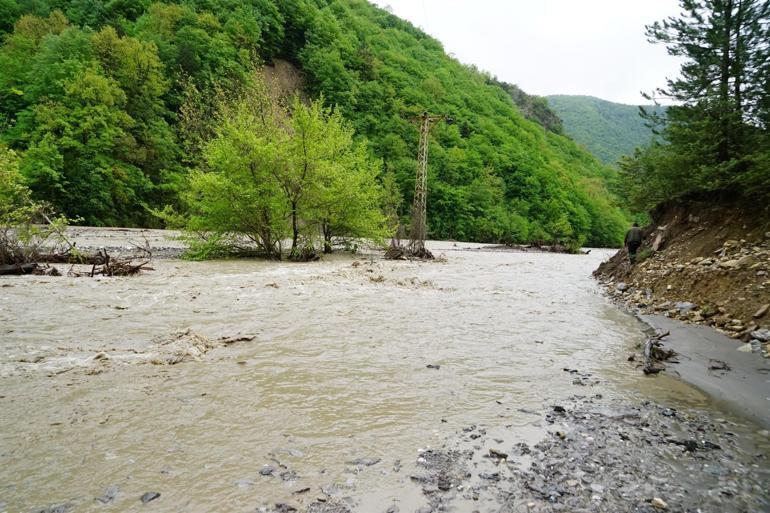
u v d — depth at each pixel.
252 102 33.22
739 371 5.79
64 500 2.62
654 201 15.26
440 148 74.81
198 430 3.61
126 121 39.75
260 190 20.06
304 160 20.47
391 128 75.19
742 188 11.39
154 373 4.98
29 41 46.03
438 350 6.42
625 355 6.52
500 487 2.96
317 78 73.12
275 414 4.00
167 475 2.93
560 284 15.74
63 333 6.53
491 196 71.94
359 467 3.15
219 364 5.40
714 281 9.45
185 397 4.31
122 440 3.39
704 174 11.65
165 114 48.19
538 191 80.12
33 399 4.12
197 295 10.20
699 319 8.55
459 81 109.75
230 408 4.09
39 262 14.33
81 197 35.19
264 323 7.66
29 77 41.09
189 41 53.62
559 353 6.51
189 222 19.81
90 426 3.61
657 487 3.03
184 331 6.64
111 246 21.91
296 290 11.56
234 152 19.62
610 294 13.16
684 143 12.60
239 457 3.21
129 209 39.88
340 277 14.69
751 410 4.52
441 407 4.33
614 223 82.69
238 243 22.36
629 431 3.94
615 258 18.38
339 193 22.75
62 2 59.41
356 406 4.27
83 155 36.41
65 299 9.09
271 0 74.12
